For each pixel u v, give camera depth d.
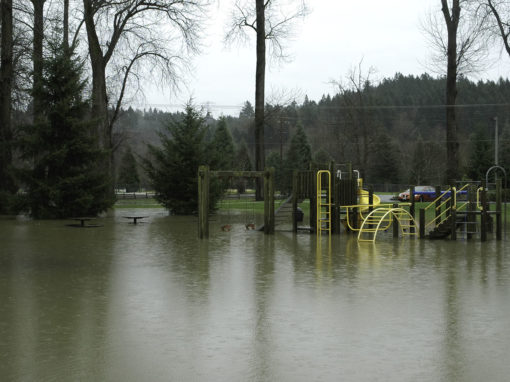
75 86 29.12
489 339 6.76
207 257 14.45
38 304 8.78
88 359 6.01
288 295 9.42
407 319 7.74
